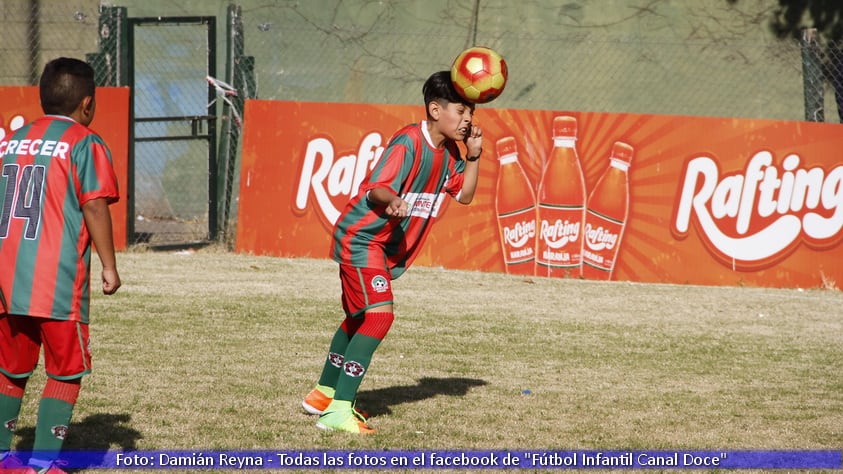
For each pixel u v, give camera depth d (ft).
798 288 62.39
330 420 26.09
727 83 84.58
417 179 26.07
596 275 62.59
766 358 39.81
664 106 84.64
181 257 62.44
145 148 76.33
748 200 62.49
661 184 62.44
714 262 62.69
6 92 62.75
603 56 84.58
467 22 84.17
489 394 31.45
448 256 63.16
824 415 29.84
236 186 75.20
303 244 64.39
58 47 79.36
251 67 75.77
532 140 62.49
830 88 83.92
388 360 36.55
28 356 21.02
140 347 36.91
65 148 20.29
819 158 62.39
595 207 62.44
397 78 83.35
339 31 82.43
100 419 26.43
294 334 40.70
